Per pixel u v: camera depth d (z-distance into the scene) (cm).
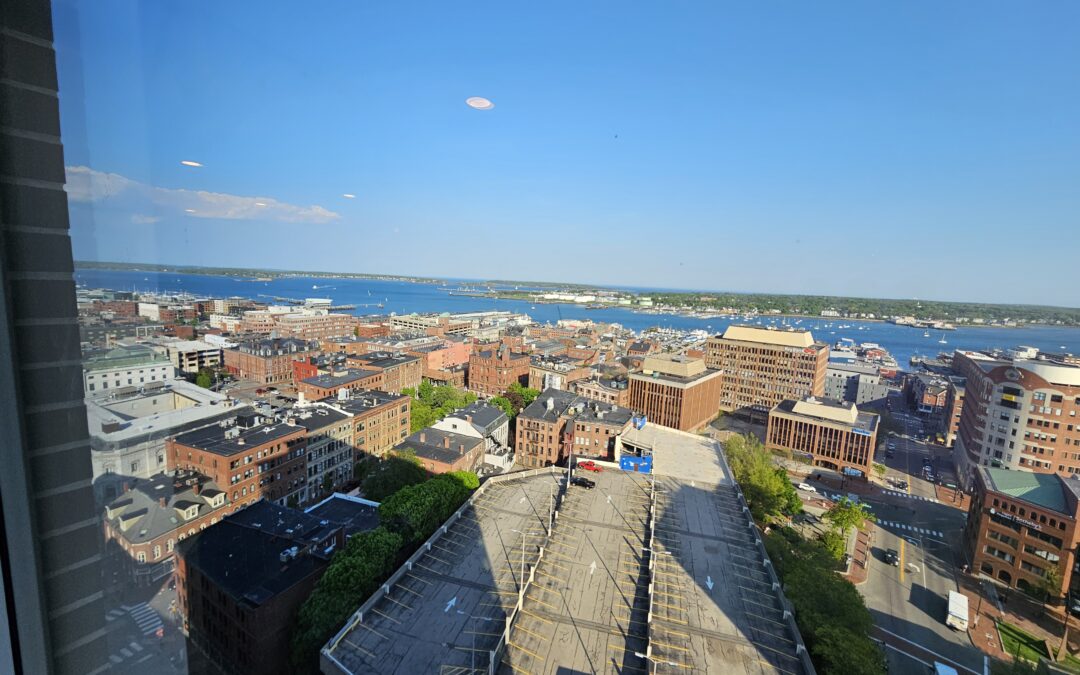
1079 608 8631
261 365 11506
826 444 15025
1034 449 12462
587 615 5247
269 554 5772
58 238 910
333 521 7262
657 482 8925
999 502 9675
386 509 7244
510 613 5209
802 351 19638
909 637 8094
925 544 11119
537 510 7575
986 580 9725
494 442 13075
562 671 4509
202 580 2288
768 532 7956
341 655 4594
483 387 19700
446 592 5522
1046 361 15262
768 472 11150
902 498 13588
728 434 17725
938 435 19275
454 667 4500
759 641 4994
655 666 4538
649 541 6800
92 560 991
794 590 6088
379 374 15400
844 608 6053
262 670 5119
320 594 5438
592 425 12344
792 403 16662
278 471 8294
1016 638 8150
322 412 10231
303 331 15775
